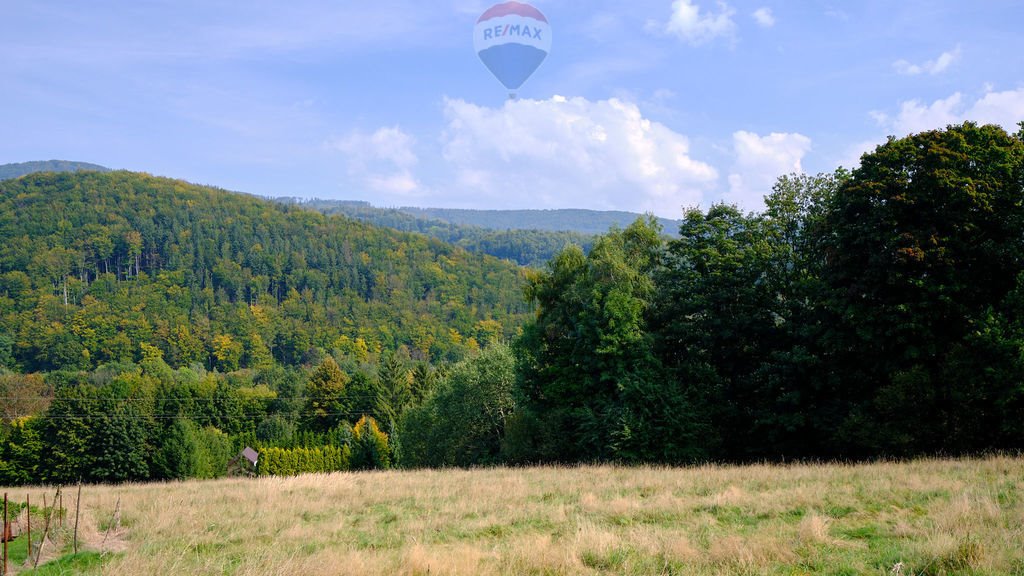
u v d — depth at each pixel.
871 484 14.49
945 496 12.47
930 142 24.16
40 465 62.50
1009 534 8.79
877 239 23.77
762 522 11.61
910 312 22.98
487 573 8.84
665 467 23.98
